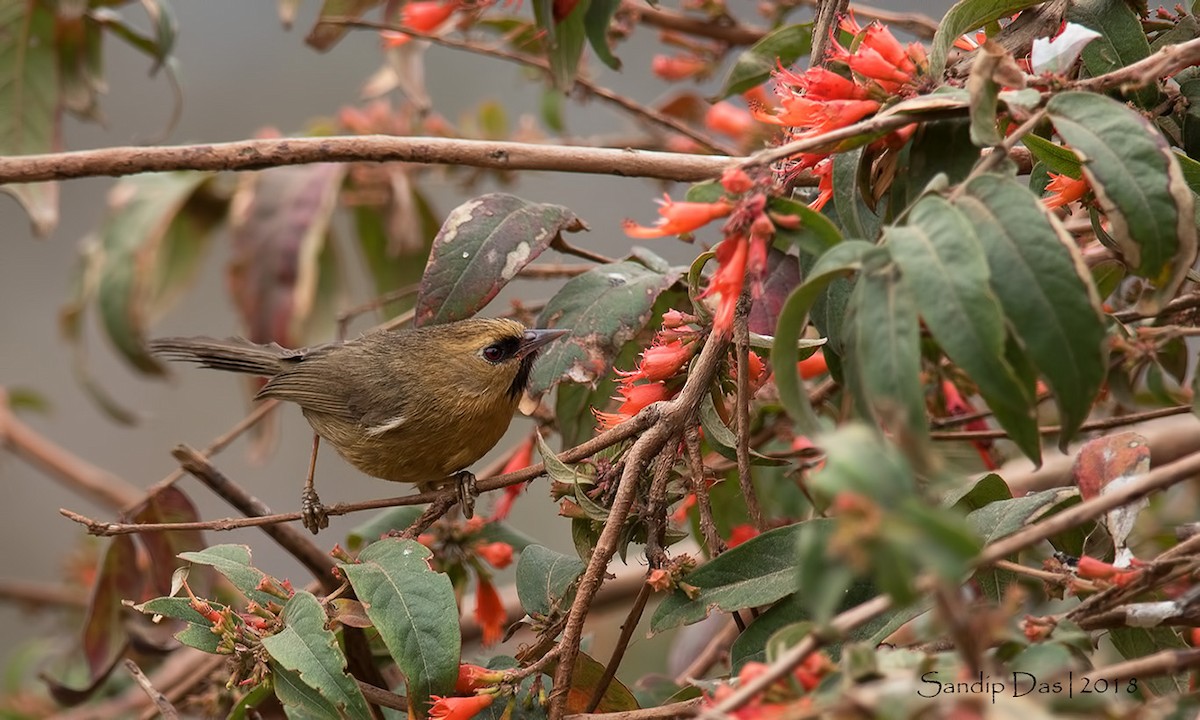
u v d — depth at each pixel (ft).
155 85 64.03
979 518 23.93
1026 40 25.61
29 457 49.11
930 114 21.08
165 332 61.82
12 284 65.21
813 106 23.00
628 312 28.71
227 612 23.17
